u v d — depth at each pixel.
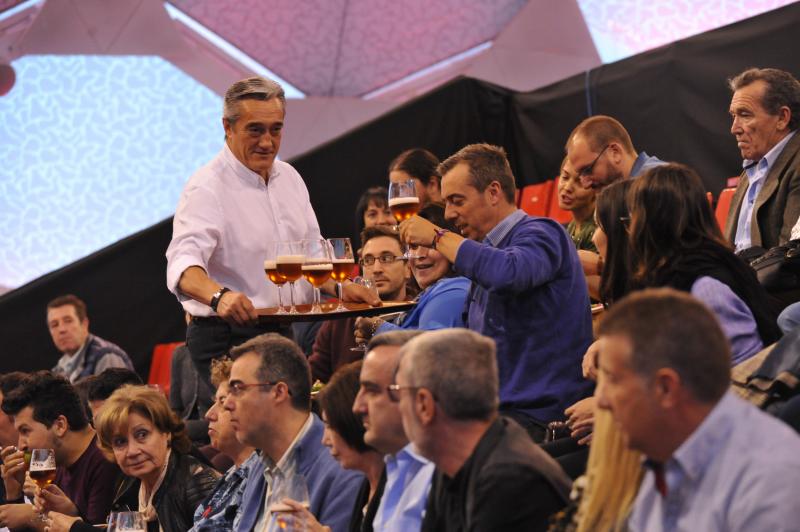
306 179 14.80
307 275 6.94
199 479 7.43
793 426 4.47
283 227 7.96
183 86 19.34
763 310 5.38
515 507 4.11
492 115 15.42
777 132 8.38
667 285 5.33
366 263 9.13
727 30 12.40
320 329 9.37
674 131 12.95
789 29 11.74
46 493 7.93
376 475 5.47
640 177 5.55
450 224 8.31
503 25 19.08
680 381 3.37
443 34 19.34
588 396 6.45
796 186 8.14
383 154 15.14
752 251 7.62
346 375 5.50
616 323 3.47
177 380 10.62
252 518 6.40
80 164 18.98
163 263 14.88
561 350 6.42
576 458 5.62
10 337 14.49
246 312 6.59
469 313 6.79
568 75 18.09
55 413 8.41
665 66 13.05
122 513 6.45
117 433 7.40
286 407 6.23
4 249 18.80
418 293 9.41
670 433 3.43
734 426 3.41
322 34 19.50
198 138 19.34
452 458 4.36
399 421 4.93
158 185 19.22
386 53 19.69
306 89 19.95
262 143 7.79
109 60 19.08
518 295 6.41
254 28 19.34
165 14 19.16
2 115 18.84
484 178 6.59
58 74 18.97
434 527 4.54
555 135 14.64
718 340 3.40
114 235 19.05
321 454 6.16
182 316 14.88
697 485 3.43
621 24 17.25
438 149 15.31
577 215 9.51
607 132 8.49
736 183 10.66
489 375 4.33
